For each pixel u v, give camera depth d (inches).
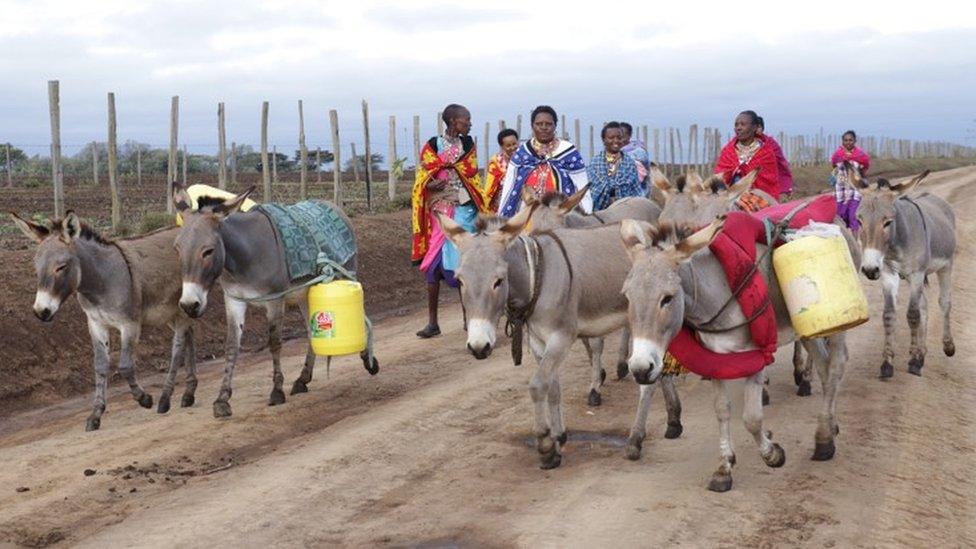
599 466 292.7
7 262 523.2
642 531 240.2
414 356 464.4
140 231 692.7
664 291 234.2
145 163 1676.9
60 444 331.3
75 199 1055.0
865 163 674.2
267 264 365.4
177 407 378.9
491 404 370.3
